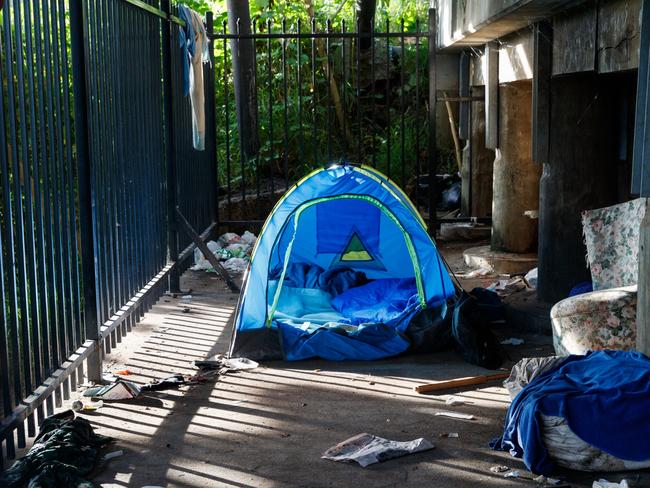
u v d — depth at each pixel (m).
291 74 14.46
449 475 4.46
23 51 5.36
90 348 5.89
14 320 4.68
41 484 4.14
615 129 7.50
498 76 9.38
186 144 9.83
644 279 5.07
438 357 6.70
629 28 5.58
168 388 5.96
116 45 7.02
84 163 5.93
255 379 6.20
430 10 11.12
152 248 8.27
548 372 5.18
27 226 4.90
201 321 7.84
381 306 7.71
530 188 9.48
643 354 5.00
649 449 4.37
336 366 6.52
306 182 7.22
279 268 8.72
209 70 11.30
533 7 6.62
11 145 4.68
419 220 7.32
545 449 4.47
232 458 4.73
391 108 14.46
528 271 9.23
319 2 16.14
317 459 4.70
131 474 4.52
